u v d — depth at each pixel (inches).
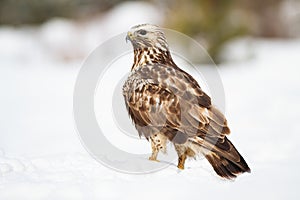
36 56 2647.6
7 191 432.8
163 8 2261.3
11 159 535.8
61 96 1609.3
